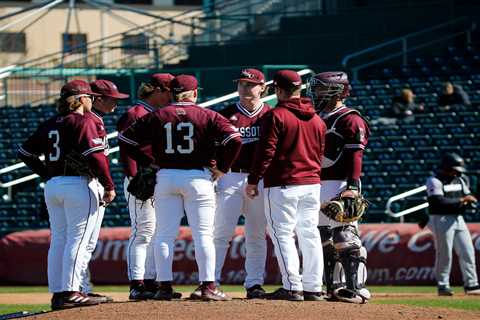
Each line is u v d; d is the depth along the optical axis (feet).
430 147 176.14
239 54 245.86
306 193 78.13
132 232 84.33
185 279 134.41
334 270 82.33
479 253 128.98
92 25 303.68
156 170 78.18
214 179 77.61
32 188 185.26
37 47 296.30
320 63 238.68
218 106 197.36
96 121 77.25
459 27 227.20
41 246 141.18
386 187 167.43
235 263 132.98
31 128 213.05
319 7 247.50
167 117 76.48
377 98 195.93
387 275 131.23
